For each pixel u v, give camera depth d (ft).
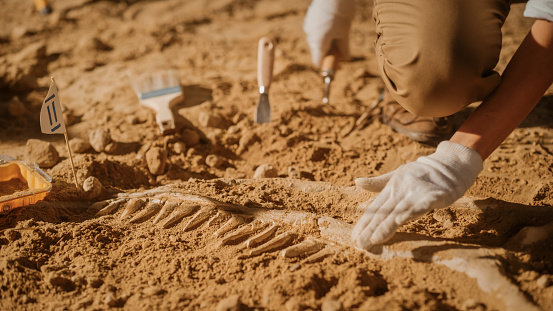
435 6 6.09
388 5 6.29
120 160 7.13
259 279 6.01
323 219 6.36
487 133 6.06
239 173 7.13
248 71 8.79
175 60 9.11
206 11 11.24
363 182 6.15
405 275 5.97
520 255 6.03
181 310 5.86
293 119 7.68
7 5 11.43
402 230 6.31
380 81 8.54
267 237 6.30
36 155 6.97
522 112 6.05
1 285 5.98
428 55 6.09
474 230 6.33
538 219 6.34
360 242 6.03
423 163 6.09
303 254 6.16
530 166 7.04
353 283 5.90
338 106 7.95
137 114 7.79
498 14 6.12
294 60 9.05
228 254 6.22
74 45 9.50
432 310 5.76
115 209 6.56
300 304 5.81
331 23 7.62
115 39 9.70
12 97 8.17
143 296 5.93
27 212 6.39
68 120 7.69
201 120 7.62
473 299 5.81
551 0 5.93
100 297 5.93
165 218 6.48
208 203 6.52
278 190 6.75
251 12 11.23
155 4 11.67
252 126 7.57
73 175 6.66
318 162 7.22
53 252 6.21
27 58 8.95
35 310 5.89
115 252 6.23
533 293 5.83
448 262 5.97
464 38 6.06
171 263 6.13
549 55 5.98
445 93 6.19
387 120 7.55
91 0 11.67
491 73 6.17
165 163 7.10
